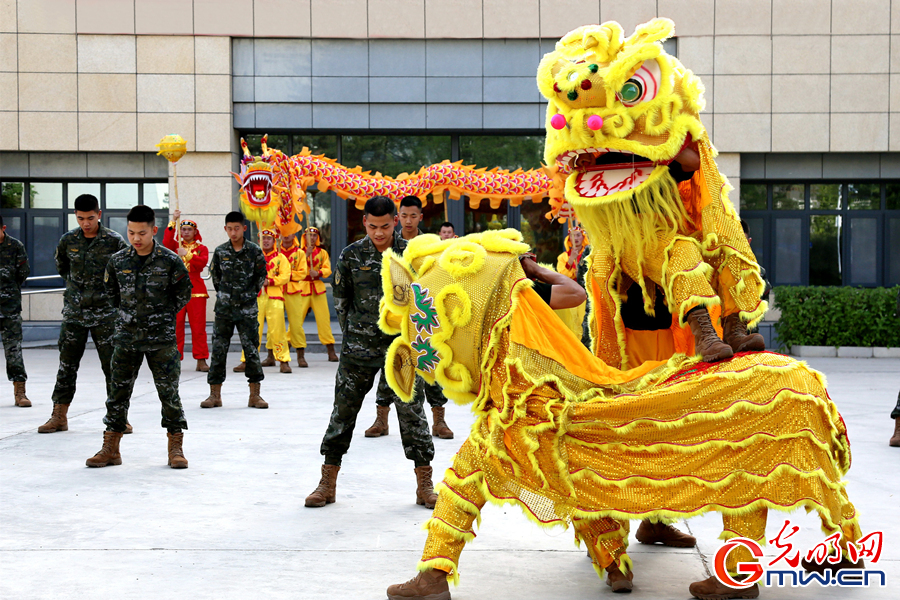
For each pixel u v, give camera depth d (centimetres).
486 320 331
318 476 543
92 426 713
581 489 318
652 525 404
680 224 356
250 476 539
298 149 1700
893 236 1708
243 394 916
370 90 1647
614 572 340
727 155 1638
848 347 1341
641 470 316
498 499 323
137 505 468
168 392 564
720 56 1622
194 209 1611
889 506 457
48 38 1592
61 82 1598
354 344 472
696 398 315
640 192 348
